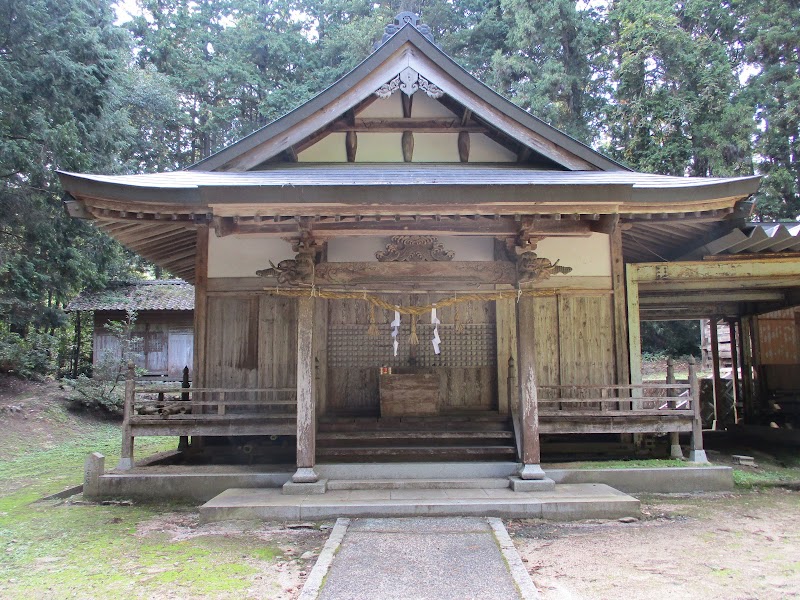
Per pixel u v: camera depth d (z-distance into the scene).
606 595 4.12
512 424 8.25
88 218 6.88
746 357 12.66
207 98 32.66
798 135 19.05
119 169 16.56
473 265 7.18
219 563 4.89
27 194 14.70
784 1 20.53
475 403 8.84
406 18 8.08
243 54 32.75
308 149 8.91
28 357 17.30
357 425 8.30
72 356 20.84
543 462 8.41
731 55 22.31
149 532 5.88
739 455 9.59
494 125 8.16
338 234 7.03
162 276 31.27
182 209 6.64
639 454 8.84
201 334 8.70
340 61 31.08
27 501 7.50
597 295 8.91
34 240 15.52
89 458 7.31
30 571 4.74
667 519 6.17
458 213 6.49
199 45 34.19
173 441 13.81
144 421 7.72
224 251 8.82
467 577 4.43
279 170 8.20
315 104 8.02
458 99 8.09
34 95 14.31
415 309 7.26
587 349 8.82
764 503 6.83
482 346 8.95
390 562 4.77
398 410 8.34
